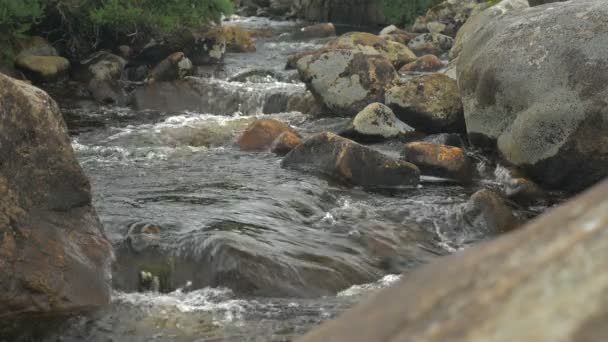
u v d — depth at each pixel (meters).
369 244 7.83
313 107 15.12
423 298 1.19
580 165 10.38
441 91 13.30
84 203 6.69
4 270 5.91
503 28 11.77
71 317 5.98
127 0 19.92
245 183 9.92
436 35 22.38
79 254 6.40
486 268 1.18
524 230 1.24
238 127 13.66
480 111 11.75
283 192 9.44
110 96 16.45
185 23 20.70
